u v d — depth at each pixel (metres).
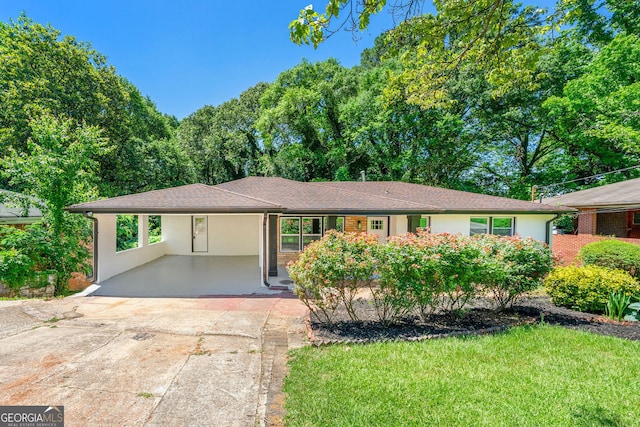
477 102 20.88
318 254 5.54
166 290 8.72
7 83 16.56
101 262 9.80
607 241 9.20
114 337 4.99
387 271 5.49
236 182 14.46
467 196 12.78
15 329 5.33
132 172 20.84
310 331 5.20
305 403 3.22
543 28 4.00
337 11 3.21
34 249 9.32
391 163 23.86
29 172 9.82
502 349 4.62
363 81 24.25
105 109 19.75
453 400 3.29
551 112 17.48
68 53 18.36
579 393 3.46
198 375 3.81
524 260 6.27
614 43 14.49
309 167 26.53
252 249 16.14
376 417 2.99
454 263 5.63
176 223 15.91
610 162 18.19
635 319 6.01
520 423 2.93
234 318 6.05
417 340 4.96
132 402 3.23
